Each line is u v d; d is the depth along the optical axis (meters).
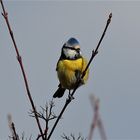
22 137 5.67
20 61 6.97
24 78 6.91
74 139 5.73
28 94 6.75
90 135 3.54
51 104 6.61
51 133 6.51
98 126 3.49
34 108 6.58
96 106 3.49
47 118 6.48
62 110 6.99
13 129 5.39
